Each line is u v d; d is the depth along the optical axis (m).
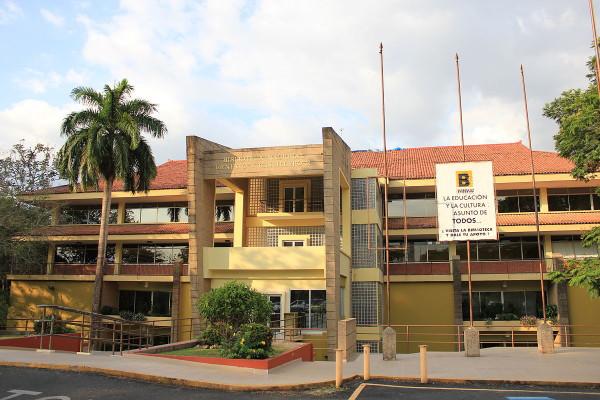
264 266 25.36
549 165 33.62
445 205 20.00
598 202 34.06
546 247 33.88
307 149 25.36
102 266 28.97
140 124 29.59
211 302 19.09
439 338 31.58
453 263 31.38
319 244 29.14
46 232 34.88
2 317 31.66
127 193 35.56
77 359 15.73
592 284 16.81
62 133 28.73
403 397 12.40
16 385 12.33
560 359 18.83
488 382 14.34
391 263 32.72
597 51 17.92
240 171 26.05
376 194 29.97
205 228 26.52
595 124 17.91
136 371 13.87
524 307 33.22
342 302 26.69
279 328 22.47
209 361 15.89
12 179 35.16
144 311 35.84
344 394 12.70
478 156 37.81
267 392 12.76
